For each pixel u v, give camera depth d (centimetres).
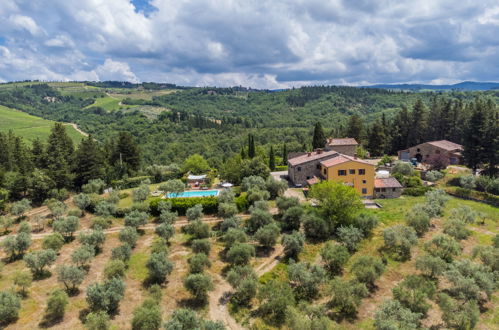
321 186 5700
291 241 4666
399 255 4641
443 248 4456
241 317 3625
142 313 3244
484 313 3472
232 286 4006
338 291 3591
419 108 12300
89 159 8731
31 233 5578
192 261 4334
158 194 7994
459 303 3553
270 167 11556
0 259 4619
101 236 4912
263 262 4700
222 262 4684
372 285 4044
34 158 9150
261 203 6094
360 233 4934
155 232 5503
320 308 3556
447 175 8125
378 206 6581
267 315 3628
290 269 4066
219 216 6234
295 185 8206
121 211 6347
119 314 3534
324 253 4434
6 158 9156
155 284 3994
